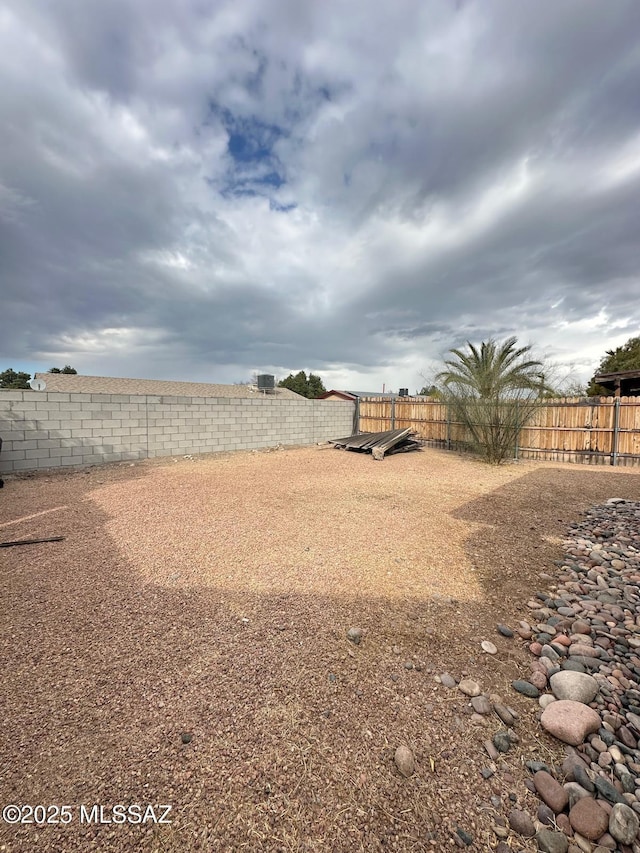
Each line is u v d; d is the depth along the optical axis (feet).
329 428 44.60
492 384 29.43
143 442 29.30
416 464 28.22
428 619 7.67
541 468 27.58
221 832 3.60
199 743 4.60
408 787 4.15
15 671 5.88
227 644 6.64
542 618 7.90
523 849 3.59
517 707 5.48
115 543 11.33
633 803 4.04
